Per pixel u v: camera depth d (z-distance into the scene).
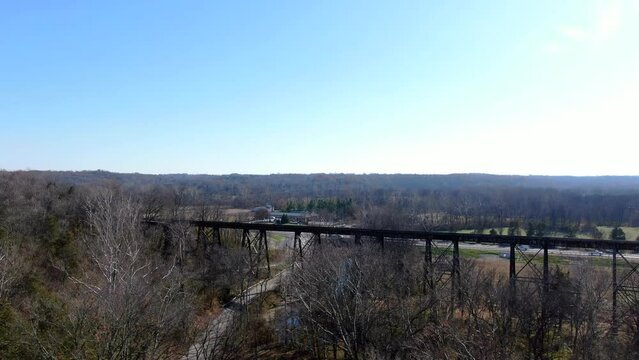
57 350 18.95
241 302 43.59
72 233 45.38
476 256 65.12
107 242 31.45
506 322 31.95
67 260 37.00
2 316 20.31
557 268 40.09
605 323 36.78
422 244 72.00
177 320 26.89
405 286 35.69
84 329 19.73
